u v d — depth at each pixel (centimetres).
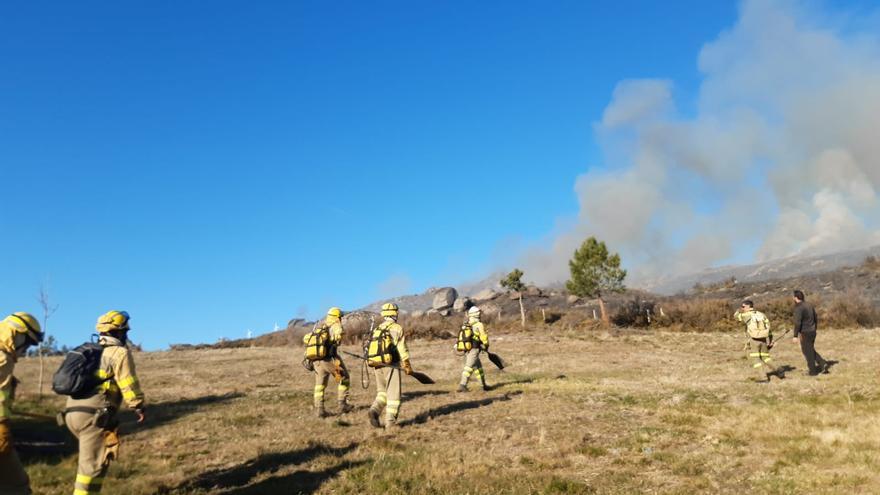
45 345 3138
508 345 2808
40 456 823
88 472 562
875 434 823
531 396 1305
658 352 2469
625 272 3750
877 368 1522
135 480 717
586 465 770
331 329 1172
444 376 1881
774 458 761
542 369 1973
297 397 1455
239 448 878
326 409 1240
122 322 596
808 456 757
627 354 2412
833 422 916
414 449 852
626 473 727
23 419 984
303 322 4750
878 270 4119
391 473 725
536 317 4116
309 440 916
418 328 3628
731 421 962
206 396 1516
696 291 4831
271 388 1706
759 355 1449
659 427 958
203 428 1056
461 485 680
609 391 1344
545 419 1041
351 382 1769
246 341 4216
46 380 1911
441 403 1256
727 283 4884
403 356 1012
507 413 1105
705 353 2403
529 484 679
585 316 4016
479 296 5878
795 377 1471
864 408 1009
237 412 1221
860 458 727
